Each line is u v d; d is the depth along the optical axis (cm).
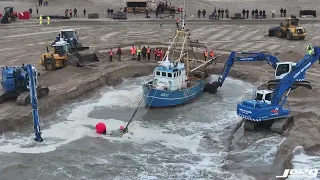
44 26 8719
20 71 4350
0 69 5506
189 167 3325
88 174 3225
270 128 3822
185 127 4116
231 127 4072
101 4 11419
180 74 4650
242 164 3291
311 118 4016
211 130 4038
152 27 8706
